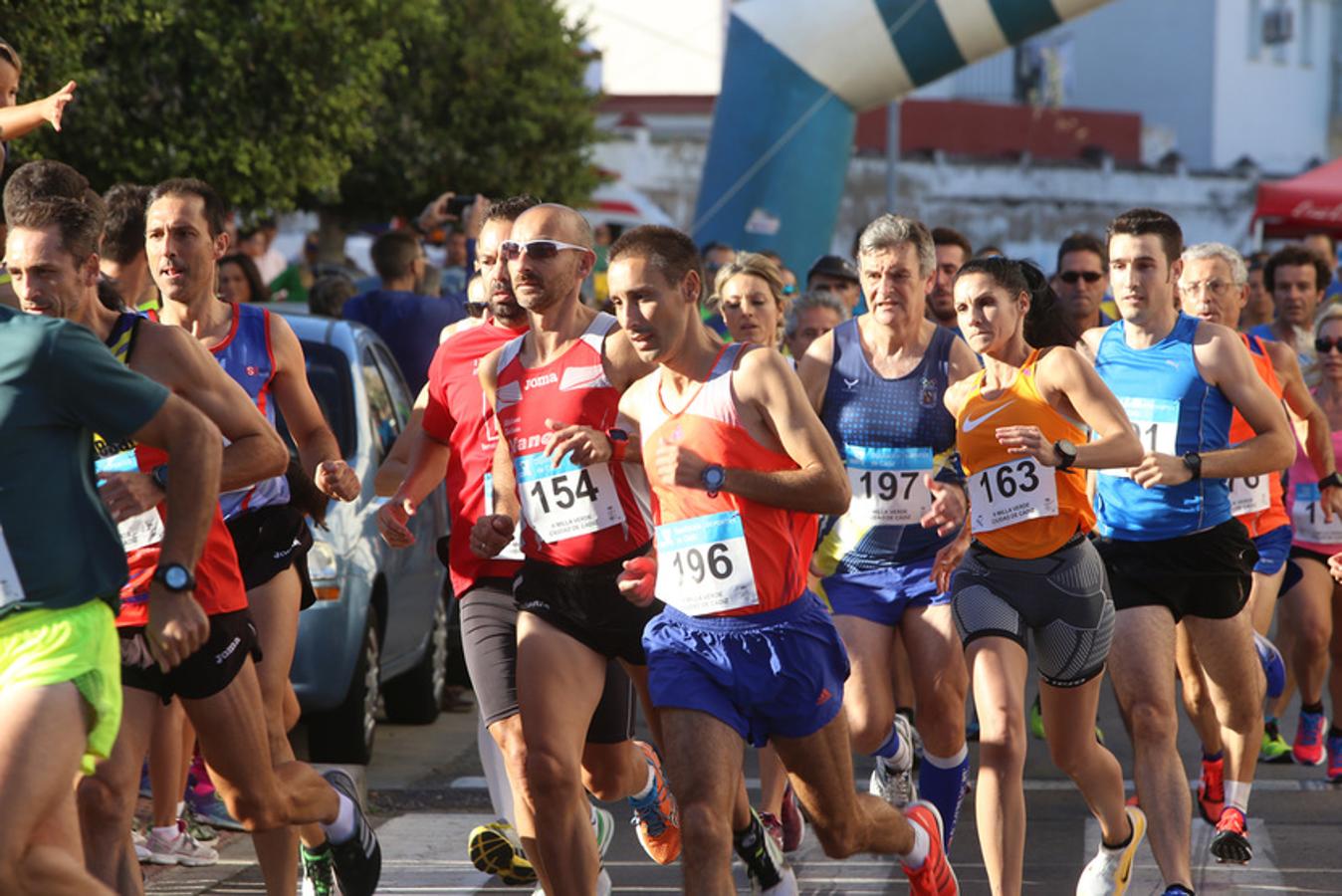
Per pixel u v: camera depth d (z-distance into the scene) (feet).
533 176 193.98
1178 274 52.85
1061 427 46.65
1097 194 391.24
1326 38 515.91
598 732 44.21
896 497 49.70
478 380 46.06
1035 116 425.69
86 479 33.01
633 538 42.09
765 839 42.65
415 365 86.69
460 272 98.99
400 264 88.22
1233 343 51.34
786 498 37.81
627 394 40.22
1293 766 70.79
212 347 45.32
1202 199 405.39
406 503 47.60
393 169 184.03
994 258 47.24
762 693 38.42
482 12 187.83
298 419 46.55
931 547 49.75
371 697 65.77
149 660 39.14
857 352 50.67
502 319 46.39
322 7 118.21
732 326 62.80
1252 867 54.60
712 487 37.81
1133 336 52.65
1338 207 174.50
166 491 35.09
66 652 31.89
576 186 199.41
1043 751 72.95
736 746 38.27
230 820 57.36
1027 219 382.42
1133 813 48.47
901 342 50.37
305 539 45.19
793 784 40.22
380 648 68.13
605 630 41.88
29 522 31.91
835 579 50.34
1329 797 64.80
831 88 139.33
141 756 39.24
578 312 43.75
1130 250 51.83
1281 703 71.41
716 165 141.90
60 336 32.37
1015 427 44.88
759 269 62.54
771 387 38.17
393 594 68.49
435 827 59.41
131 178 114.01
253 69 116.67
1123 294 52.08
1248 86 500.33
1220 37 491.72
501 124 189.78
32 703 31.40
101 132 110.73
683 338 38.88
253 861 54.19
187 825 55.88
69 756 31.60
